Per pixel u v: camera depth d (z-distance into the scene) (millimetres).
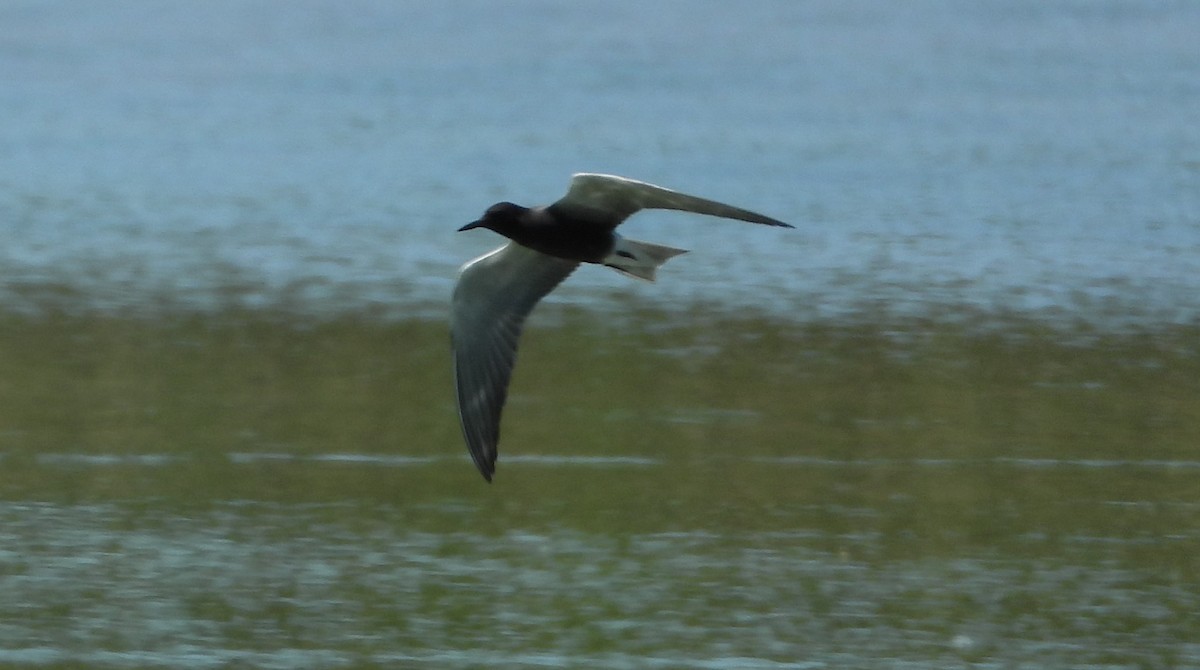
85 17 54281
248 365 21109
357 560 15297
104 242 27875
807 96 41906
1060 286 25062
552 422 19062
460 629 13898
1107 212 30094
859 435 18734
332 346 21906
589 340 22062
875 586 14773
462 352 11312
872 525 16156
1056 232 28609
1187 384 20656
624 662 13328
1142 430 18984
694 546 15586
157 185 33188
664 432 18750
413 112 40969
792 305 23828
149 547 15547
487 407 11211
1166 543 15695
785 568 15125
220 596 14562
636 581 14844
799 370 21047
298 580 14867
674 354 21562
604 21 52156
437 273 25922
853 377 20828
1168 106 40031
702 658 13383
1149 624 14039
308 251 27297
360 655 13469
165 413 19250
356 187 32969
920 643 13633
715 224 28844
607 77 44688
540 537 15812
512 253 11297
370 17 53500
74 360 21203
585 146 36969
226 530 15984
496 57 47344
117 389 20109
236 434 18625
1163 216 29766
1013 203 30938
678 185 33156
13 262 26219
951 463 17844
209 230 29000
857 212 30250
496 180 33906
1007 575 14992
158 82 44969
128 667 13203
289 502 16656
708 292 24312
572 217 10953
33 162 35719
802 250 27062
